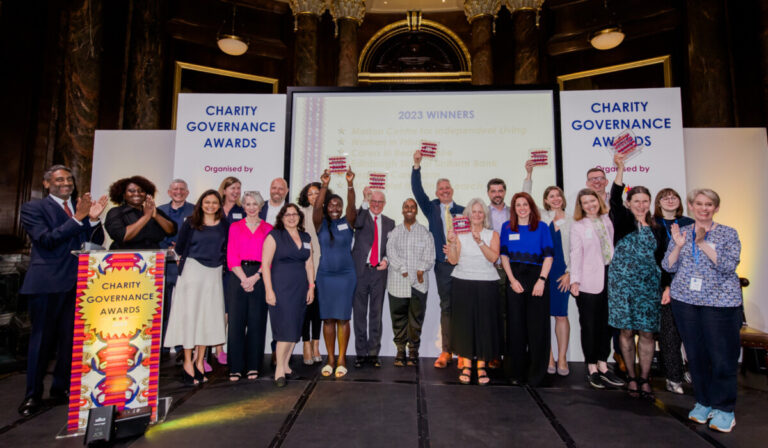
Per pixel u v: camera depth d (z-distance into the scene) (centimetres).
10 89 480
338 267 363
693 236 271
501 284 391
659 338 340
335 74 787
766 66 500
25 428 260
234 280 353
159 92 635
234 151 464
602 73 692
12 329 434
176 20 686
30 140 497
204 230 340
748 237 435
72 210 313
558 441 244
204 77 714
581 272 342
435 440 244
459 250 352
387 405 296
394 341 397
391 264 384
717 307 259
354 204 397
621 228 324
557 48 725
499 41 768
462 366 381
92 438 232
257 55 760
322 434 251
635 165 429
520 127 446
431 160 450
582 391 329
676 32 629
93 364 257
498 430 258
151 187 359
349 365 395
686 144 448
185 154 465
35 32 504
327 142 459
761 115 516
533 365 341
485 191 442
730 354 258
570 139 439
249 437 247
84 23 545
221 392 320
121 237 337
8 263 445
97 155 492
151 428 258
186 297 333
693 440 247
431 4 802
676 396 319
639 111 434
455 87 456
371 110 461
